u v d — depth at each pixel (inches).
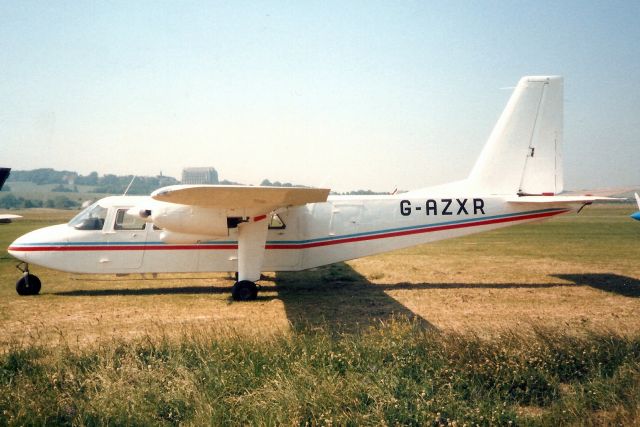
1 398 205.0
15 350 259.3
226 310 389.7
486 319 354.9
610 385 213.3
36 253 446.3
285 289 481.7
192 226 410.6
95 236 453.4
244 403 205.9
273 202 393.1
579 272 571.2
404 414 194.7
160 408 203.6
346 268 617.3
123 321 354.3
